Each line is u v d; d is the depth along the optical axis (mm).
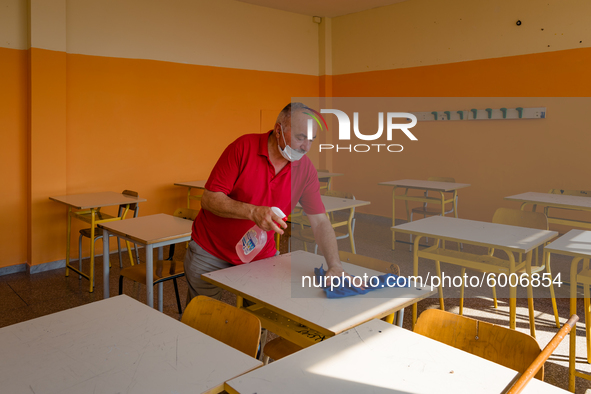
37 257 3854
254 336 1297
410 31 4887
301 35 5594
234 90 5055
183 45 4625
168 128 4602
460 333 1308
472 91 4449
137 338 1198
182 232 2604
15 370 1034
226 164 1708
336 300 1438
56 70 3762
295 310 1361
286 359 1075
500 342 1238
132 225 2785
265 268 1778
